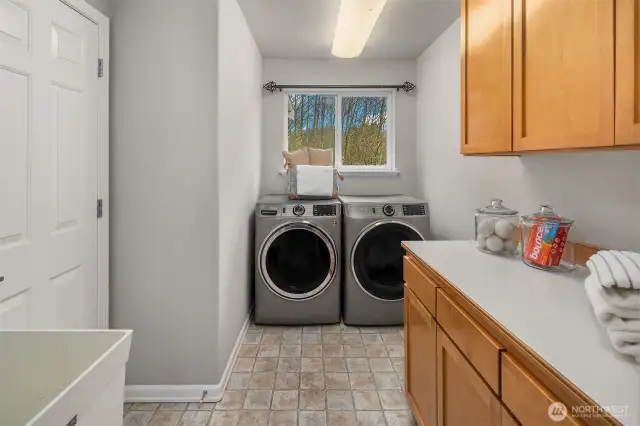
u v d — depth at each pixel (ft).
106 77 5.98
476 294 3.47
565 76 3.42
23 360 2.73
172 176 6.25
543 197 5.36
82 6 5.29
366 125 12.16
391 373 7.24
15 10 4.09
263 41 10.09
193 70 6.18
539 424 2.31
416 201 9.80
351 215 9.40
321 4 7.81
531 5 3.96
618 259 2.66
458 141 8.50
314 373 7.24
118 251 6.29
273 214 9.33
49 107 4.67
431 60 10.26
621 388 1.99
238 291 8.13
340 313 9.93
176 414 6.00
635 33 2.65
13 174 4.11
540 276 4.07
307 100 12.09
